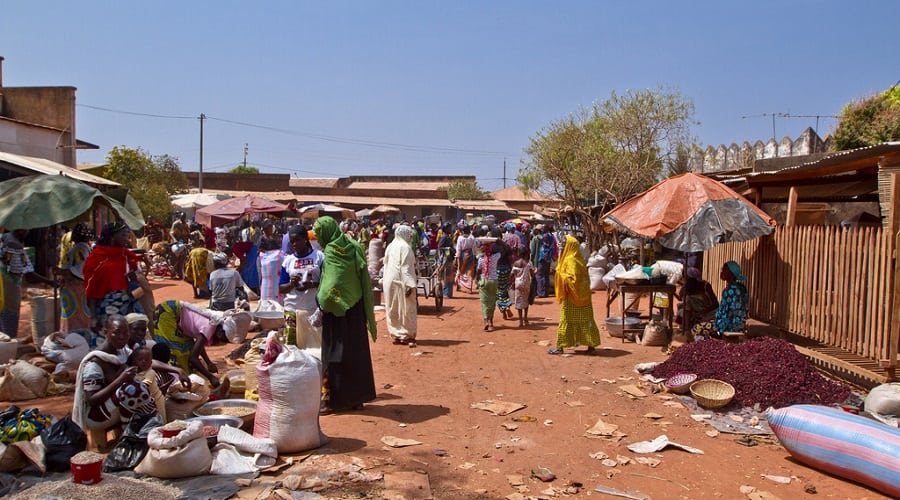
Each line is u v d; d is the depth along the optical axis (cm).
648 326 1044
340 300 658
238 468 506
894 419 605
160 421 530
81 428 533
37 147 1920
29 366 735
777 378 704
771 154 2033
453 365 909
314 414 564
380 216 4816
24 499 439
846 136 1695
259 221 2586
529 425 645
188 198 3447
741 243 1070
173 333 720
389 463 534
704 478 520
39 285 1595
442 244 1750
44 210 828
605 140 2764
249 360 765
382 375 851
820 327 824
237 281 1188
